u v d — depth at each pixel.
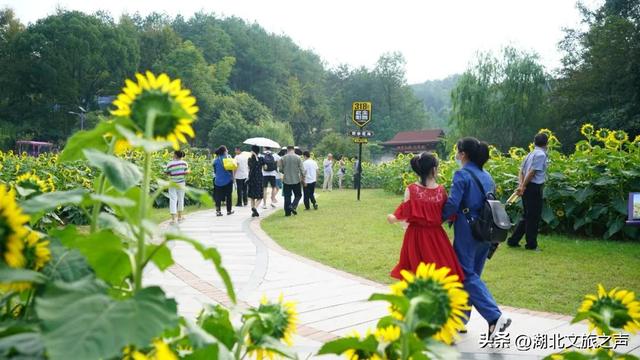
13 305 1.37
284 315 1.51
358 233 10.63
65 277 1.10
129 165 1.13
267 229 11.30
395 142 78.06
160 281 6.55
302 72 107.88
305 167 15.22
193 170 18.84
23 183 1.77
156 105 1.11
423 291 1.27
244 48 97.69
